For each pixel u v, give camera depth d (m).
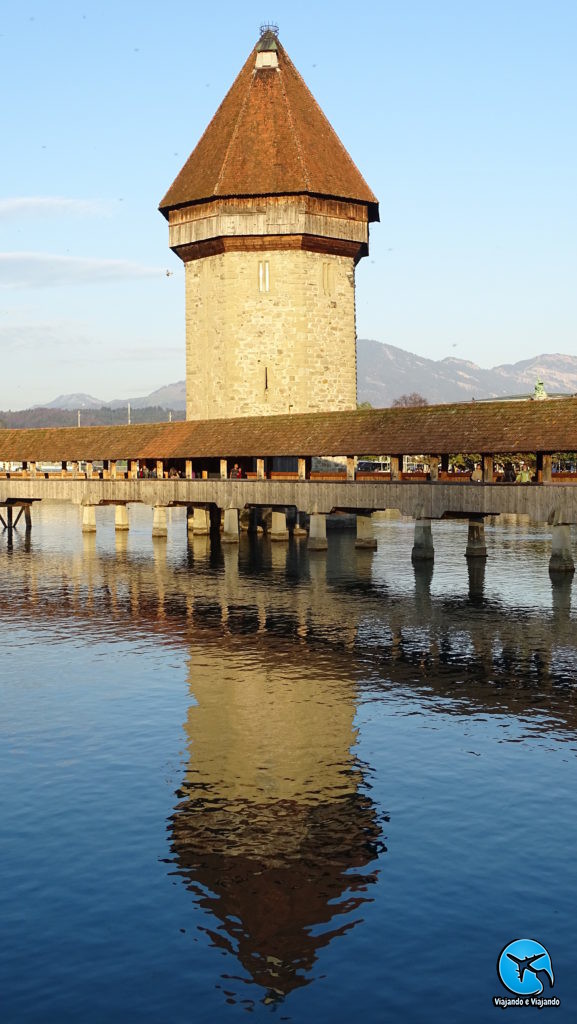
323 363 66.88
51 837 16.55
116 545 63.12
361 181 68.00
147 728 22.53
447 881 14.84
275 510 62.88
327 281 66.94
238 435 56.44
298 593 41.81
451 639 31.88
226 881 14.95
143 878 15.07
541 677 26.92
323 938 13.34
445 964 12.70
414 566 50.62
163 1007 11.94
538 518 42.41
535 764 19.88
